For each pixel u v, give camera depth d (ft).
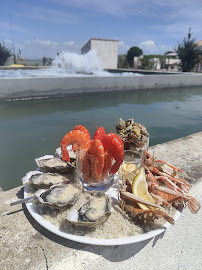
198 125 5.50
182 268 1.59
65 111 5.88
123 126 1.65
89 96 7.91
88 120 5.14
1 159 3.22
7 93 6.29
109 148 1.19
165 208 1.13
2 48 28.43
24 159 3.24
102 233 0.95
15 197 1.29
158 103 7.80
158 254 1.30
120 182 1.41
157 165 1.37
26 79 6.52
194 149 2.18
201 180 1.58
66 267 0.88
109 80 8.42
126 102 7.57
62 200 1.12
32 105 6.32
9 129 4.42
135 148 1.57
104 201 1.13
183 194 1.19
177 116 6.24
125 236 0.94
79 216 1.02
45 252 0.92
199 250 1.64
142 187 1.15
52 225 0.98
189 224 1.42
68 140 1.30
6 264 0.87
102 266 0.96
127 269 1.12
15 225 1.06
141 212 1.01
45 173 1.37
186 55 25.07
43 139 3.97
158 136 4.62
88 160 1.17
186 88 11.28
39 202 1.12
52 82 7.04
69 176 1.45
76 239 0.90
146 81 9.68
